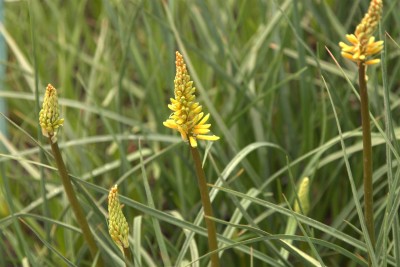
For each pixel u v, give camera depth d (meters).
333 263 3.16
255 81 3.90
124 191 3.18
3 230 2.83
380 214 2.94
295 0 3.23
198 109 1.72
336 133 3.46
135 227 2.45
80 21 4.58
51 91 1.84
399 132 2.89
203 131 1.74
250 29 4.03
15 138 4.41
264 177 3.35
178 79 1.67
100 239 2.55
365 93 1.70
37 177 3.48
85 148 3.74
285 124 3.72
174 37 3.54
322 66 3.51
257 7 4.35
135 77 4.80
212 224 1.93
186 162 3.17
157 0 3.62
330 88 3.33
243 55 3.71
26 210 3.15
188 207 3.41
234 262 3.20
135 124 3.46
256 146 2.71
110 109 4.14
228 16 3.99
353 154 3.36
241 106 3.53
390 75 3.72
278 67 3.39
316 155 2.92
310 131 3.32
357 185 3.32
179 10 4.30
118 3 4.08
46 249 3.16
